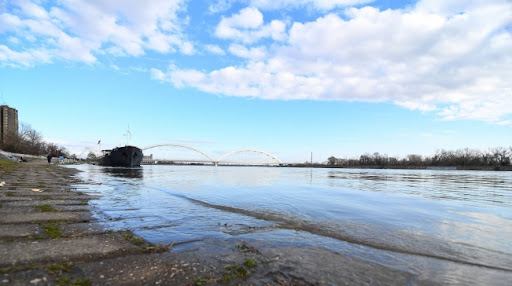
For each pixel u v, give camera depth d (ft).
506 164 371.56
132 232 18.28
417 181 90.58
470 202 37.63
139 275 11.17
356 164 556.10
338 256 14.65
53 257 12.51
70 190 41.16
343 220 24.16
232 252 14.76
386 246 16.65
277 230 20.22
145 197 36.35
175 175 105.81
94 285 9.98
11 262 11.57
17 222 19.21
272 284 10.95
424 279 11.98
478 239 18.51
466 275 12.49
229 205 31.24
